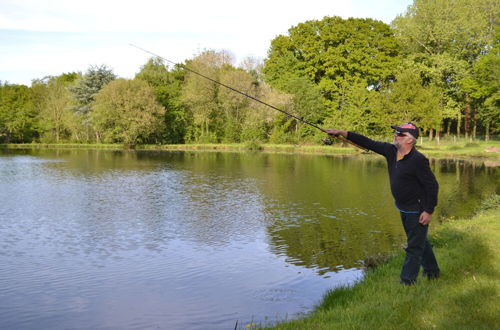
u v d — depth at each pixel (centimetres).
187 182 2533
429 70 5138
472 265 653
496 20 5122
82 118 6919
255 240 1283
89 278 978
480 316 459
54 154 5031
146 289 902
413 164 531
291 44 6475
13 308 817
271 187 2323
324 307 607
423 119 4894
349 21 6231
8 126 7262
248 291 866
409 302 507
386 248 1174
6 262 1099
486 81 4500
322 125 6066
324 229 1405
